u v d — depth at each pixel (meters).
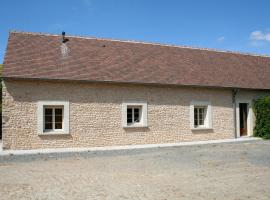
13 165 11.13
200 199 6.93
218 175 9.34
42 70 15.34
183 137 18.11
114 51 19.08
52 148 15.12
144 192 7.48
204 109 19.23
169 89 17.88
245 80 20.78
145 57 19.47
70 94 15.57
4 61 15.25
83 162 11.70
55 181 8.59
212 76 19.78
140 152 14.30
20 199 6.96
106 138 16.20
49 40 18.19
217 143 17.59
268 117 19.89
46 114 15.41
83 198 7.02
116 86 16.55
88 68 16.58
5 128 14.48
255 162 11.50
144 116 17.08
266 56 26.11
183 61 20.53
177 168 10.45
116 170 10.12
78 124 15.65
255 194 7.28
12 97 14.61
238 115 20.17
